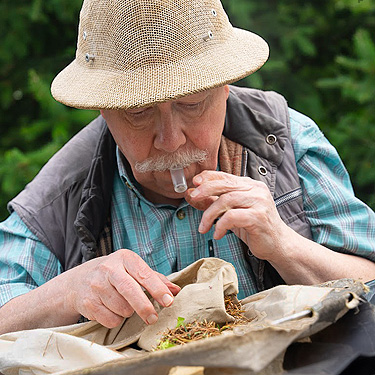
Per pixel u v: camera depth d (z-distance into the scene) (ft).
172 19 6.10
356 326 5.18
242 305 6.18
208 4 6.36
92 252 7.43
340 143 14.02
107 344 6.31
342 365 4.67
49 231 7.72
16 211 7.83
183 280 6.47
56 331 6.27
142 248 7.61
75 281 6.57
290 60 15.40
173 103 6.38
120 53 6.20
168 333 5.81
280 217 7.32
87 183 7.64
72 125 14.08
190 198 7.02
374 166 13.76
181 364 4.41
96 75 6.43
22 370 5.85
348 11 15.29
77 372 4.73
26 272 7.59
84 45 6.69
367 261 7.43
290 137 7.90
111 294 6.17
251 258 7.32
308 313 4.88
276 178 7.58
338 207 7.54
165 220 7.62
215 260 6.37
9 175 13.61
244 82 14.06
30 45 15.25
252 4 14.32
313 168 7.75
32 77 13.75
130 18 6.10
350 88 13.65
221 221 6.41
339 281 5.66
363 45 13.48
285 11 14.99
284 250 6.70
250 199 6.48
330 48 15.69
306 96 15.05
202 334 5.62
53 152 13.75
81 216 7.44
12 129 15.60
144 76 6.08
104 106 6.10
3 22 14.64
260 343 4.46
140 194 7.61
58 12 14.21
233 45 6.52
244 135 7.68
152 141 6.63
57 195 7.84
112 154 7.81
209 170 7.08
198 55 6.19
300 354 4.99
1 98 15.01
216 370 4.80
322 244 7.38
